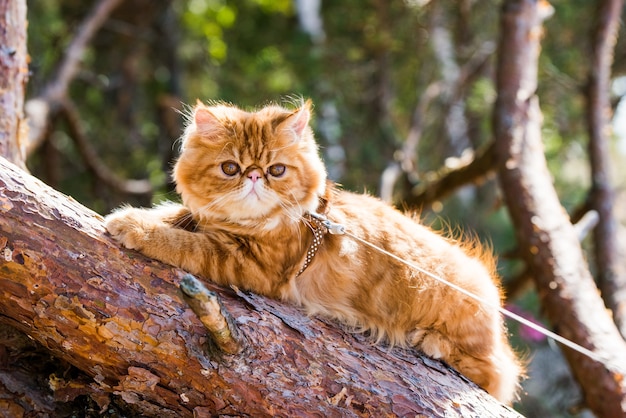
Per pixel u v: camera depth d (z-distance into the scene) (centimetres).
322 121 889
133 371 300
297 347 315
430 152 995
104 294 297
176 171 368
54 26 916
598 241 630
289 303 355
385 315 368
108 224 319
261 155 350
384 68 977
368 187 905
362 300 366
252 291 348
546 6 709
